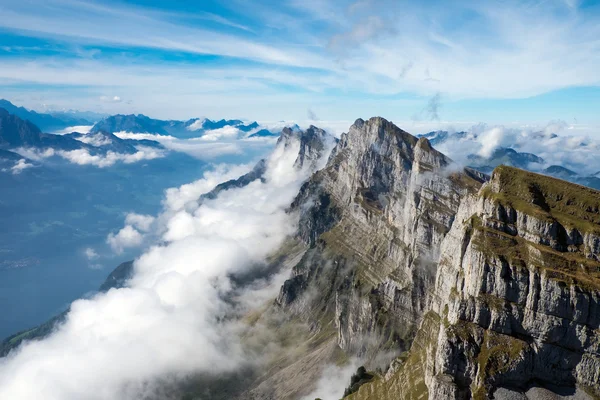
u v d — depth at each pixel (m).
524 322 153.25
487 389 146.25
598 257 156.62
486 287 161.12
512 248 164.38
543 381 147.12
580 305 145.25
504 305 156.25
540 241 163.62
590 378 143.25
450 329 159.50
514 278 156.62
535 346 150.25
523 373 147.75
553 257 156.50
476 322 159.38
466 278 169.25
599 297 143.62
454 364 155.00
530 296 153.12
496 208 174.38
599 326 144.38
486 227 173.25
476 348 154.38
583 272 152.62
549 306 149.12
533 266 155.50
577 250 160.75
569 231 162.50
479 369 149.62
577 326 145.88
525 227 168.62
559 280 148.75
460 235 185.88
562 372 146.88
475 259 165.38
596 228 160.25
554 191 176.88
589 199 170.25
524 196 176.12
